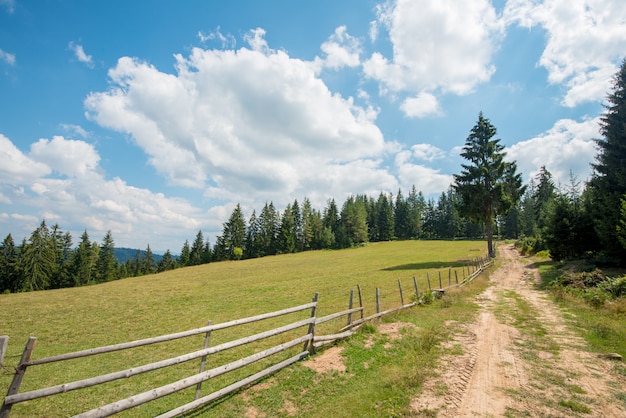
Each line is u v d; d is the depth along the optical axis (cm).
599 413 612
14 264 6688
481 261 3869
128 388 849
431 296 1770
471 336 1141
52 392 451
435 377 793
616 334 1071
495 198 4250
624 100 2666
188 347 1247
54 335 1616
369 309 1571
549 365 859
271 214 10756
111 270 9100
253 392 730
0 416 418
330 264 5325
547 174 8450
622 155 2673
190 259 11094
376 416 621
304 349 953
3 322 1928
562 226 3412
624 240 2270
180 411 602
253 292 2805
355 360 902
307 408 662
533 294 2058
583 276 2023
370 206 12788
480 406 648
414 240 11112
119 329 1706
